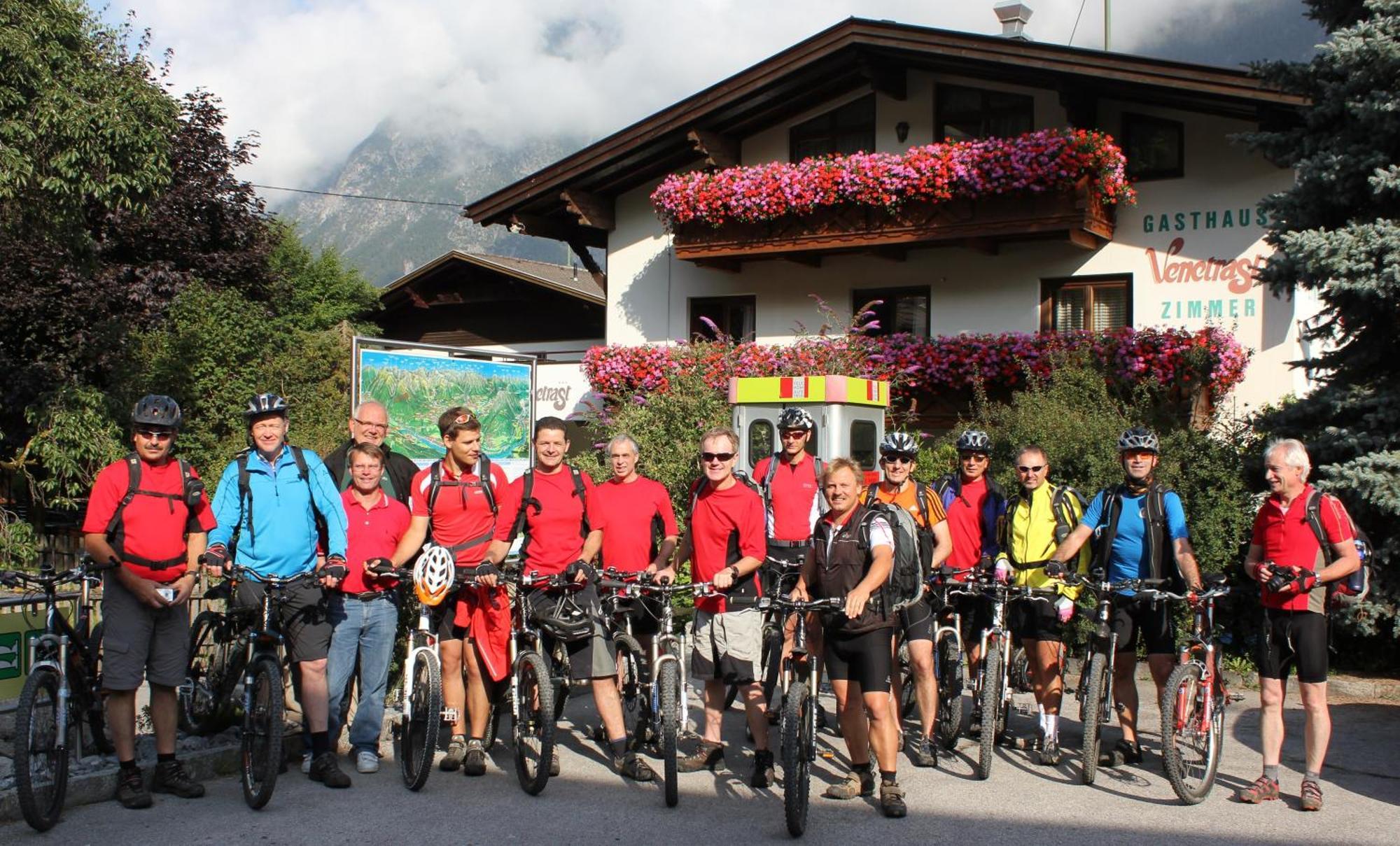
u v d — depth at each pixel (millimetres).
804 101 18688
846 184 16875
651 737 7340
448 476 7430
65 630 6359
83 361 20422
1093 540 7492
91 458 16891
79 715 6734
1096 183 15602
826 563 6566
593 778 7203
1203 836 6113
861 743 6801
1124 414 12508
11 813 6176
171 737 6711
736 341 19297
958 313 17656
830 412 12781
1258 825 6324
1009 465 11875
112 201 13664
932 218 16594
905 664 8359
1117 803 6746
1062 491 7848
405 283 25641
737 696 10055
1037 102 17109
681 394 15344
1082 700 7258
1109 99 16359
